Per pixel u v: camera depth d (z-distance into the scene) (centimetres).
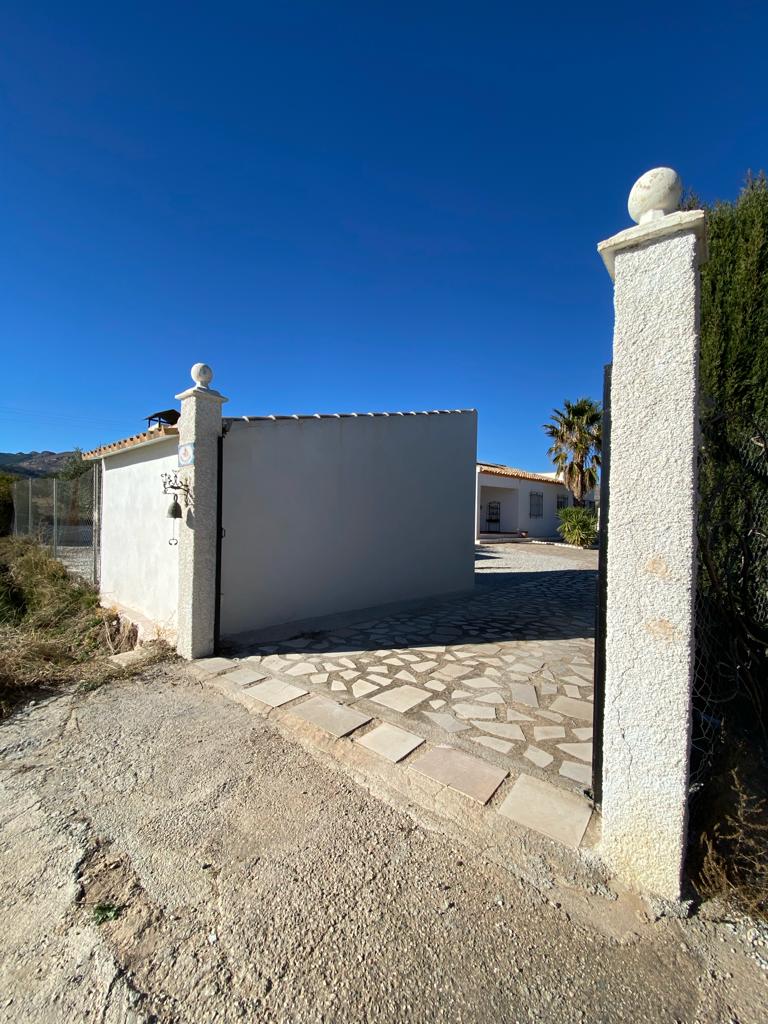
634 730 189
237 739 321
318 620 654
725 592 242
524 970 157
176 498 505
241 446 579
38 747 312
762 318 289
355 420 720
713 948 164
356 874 200
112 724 344
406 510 809
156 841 220
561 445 2338
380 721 346
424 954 163
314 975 156
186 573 491
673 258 180
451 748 306
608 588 195
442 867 204
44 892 191
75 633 682
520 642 561
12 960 161
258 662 477
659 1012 144
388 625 634
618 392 191
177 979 154
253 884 194
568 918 177
